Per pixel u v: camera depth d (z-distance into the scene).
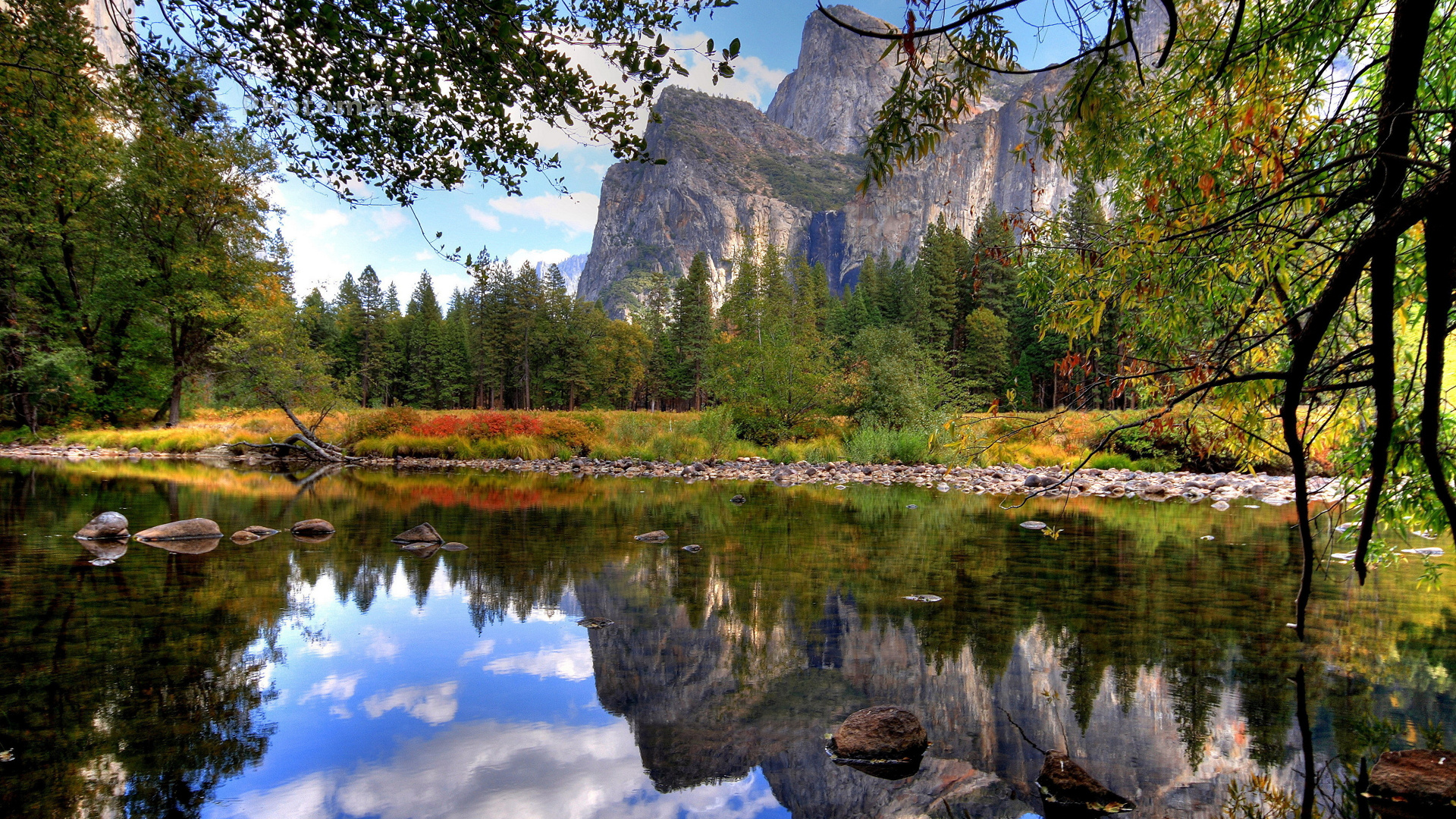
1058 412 3.31
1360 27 2.93
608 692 3.94
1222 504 12.52
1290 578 6.66
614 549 7.97
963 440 3.41
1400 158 2.00
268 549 7.64
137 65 3.88
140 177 17.66
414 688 3.93
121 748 3.10
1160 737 3.35
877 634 4.95
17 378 22.45
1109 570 7.00
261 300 23.08
